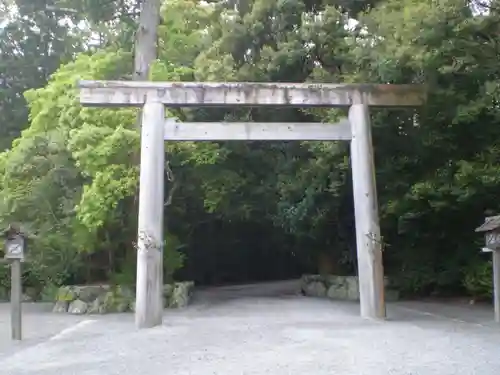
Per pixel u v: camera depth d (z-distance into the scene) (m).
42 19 21.34
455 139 10.85
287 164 15.03
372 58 10.32
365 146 10.38
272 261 26.00
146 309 9.70
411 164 12.17
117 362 6.74
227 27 13.19
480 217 12.52
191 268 23.16
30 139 14.05
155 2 13.66
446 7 8.73
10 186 14.50
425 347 7.24
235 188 15.28
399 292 14.30
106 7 14.55
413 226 13.07
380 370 5.90
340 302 14.20
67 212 13.79
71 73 14.38
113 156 12.11
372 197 10.34
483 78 9.31
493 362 6.23
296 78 13.20
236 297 16.47
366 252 10.25
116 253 14.98
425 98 10.34
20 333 8.91
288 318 10.72
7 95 21.00
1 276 17.17
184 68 13.49
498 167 9.88
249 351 7.16
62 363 6.81
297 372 5.86
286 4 12.62
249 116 14.07
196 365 6.37
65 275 15.12
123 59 14.12
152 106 10.04
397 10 10.20
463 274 13.38
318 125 10.48
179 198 16.25
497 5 8.98
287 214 15.19
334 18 12.29
